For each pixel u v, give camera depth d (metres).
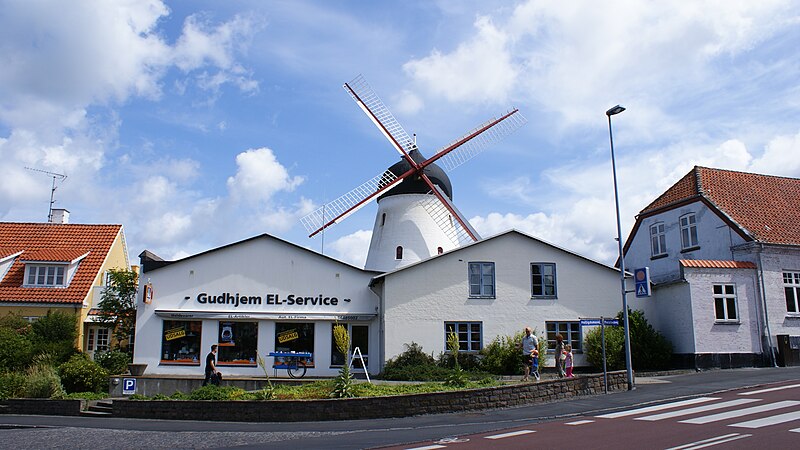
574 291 30.33
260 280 30.80
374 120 41.59
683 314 28.30
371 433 15.06
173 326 30.06
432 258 29.70
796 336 28.56
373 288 31.19
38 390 23.48
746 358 27.86
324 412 17.88
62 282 34.28
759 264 28.67
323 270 31.17
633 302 30.44
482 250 30.14
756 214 31.05
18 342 27.73
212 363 23.31
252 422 18.08
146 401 19.69
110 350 31.56
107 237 38.38
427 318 29.19
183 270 30.59
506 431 14.36
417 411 17.97
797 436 11.82
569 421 15.45
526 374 22.94
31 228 38.59
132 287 33.00
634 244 36.69
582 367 29.66
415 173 39.62
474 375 24.03
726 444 11.34
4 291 33.38
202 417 18.80
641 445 11.66
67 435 16.14
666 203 34.03
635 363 28.38
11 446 14.71
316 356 30.22
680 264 28.38
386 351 28.73
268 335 30.20
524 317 29.75
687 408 16.25
